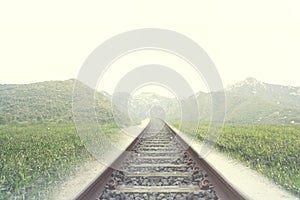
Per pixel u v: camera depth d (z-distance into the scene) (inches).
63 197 222.1
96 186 198.4
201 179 236.8
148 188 208.2
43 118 1413.6
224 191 191.6
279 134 636.1
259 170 320.2
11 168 282.8
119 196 194.1
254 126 959.6
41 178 263.1
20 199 212.5
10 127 964.6
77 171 310.7
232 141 539.8
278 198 222.1
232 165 359.3
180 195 196.9
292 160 350.6
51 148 420.5
